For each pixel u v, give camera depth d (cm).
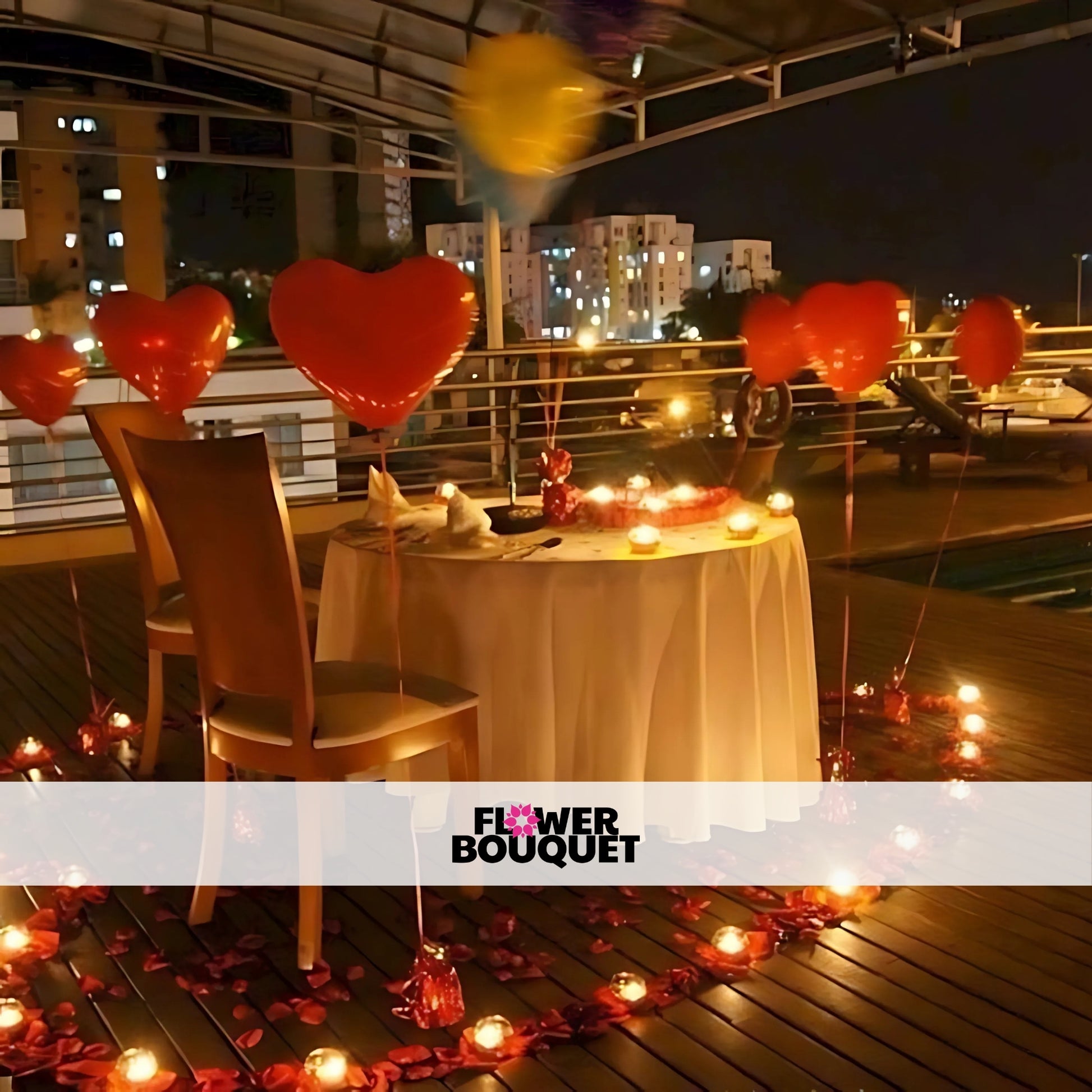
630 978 208
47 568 620
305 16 521
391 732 225
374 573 265
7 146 571
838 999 208
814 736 290
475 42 534
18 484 637
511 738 254
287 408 1123
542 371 651
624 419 493
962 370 305
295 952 231
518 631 247
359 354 211
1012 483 995
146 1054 186
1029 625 474
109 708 371
